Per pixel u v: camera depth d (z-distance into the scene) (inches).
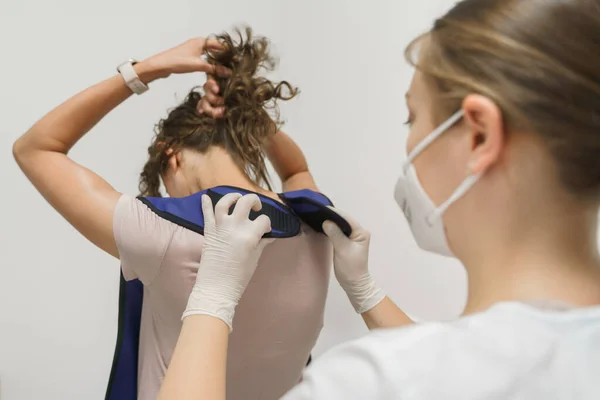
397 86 60.4
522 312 16.7
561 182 17.4
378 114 60.9
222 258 30.8
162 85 59.4
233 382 36.8
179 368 27.0
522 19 17.5
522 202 18.0
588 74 16.7
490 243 19.0
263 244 33.1
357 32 60.2
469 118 18.1
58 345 60.4
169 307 33.7
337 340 62.5
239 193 34.4
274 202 36.4
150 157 40.9
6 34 56.4
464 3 19.7
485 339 16.1
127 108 58.8
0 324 58.9
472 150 18.9
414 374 15.6
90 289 60.5
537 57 16.8
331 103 61.2
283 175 52.7
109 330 61.3
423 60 20.2
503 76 17.2
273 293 35.4
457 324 17.1
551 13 17.3
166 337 35.2
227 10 60.2
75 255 59.8
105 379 61.6
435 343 16.3
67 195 33.6
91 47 58.2
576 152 16.8
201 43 39.9
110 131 58.6
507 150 17.8
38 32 57.0
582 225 18.1
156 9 59.0
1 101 56.9
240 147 37.4
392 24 59.8
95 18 58.0
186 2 59.5
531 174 17.6
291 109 61.0
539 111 16.8
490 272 19.0
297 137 61.6
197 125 38.1
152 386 35.7
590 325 16.4
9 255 58.4
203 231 32.4
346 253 39.9
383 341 16.8
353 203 61.9
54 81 57.8
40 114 57.8
